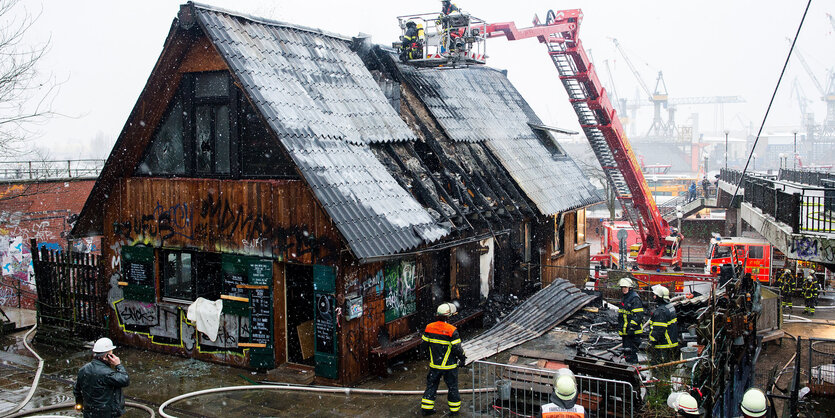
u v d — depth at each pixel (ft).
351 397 37.50
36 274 51.65
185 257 47.16
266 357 41.86
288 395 37.91
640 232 83.05
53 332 49.78
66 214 71.97
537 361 38.45
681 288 68.85
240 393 38.27
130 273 47.39
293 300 44.73
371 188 42.52
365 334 40.75
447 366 33.83
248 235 42.11
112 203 48.34
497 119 74.38
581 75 66.44
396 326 43.88
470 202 51.42
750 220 61.11
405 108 58.08
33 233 68.39
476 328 52.85
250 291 41.93
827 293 87.15
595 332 49.29
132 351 47.37
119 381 27.73
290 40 49.44
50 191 70.13
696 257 113.70
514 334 48.24
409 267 45.34
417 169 50.11
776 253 96.78
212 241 43.73
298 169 38.55
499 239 58.29
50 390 38.78
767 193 54.85
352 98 49.70
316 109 44.83
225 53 41.32
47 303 51.16
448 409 35.29
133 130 45.96
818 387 41.98
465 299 53.52
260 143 42.45
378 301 41.98
